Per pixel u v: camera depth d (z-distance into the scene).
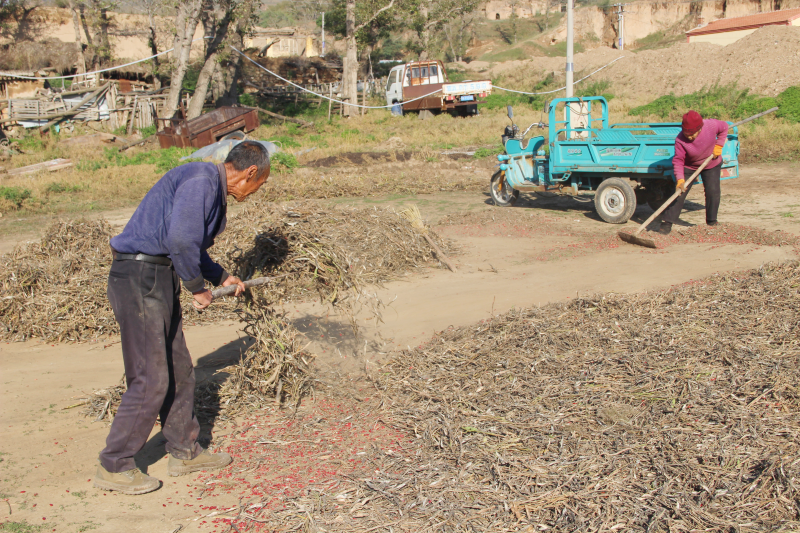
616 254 7.53
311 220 4.58
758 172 13.19
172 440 3.21
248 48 41.97
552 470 2.94
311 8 55.31
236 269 4.19
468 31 59.03
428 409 3.70
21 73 29.73
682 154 7.99
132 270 2.92
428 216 10.52
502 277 6.86
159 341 2.97
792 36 25.86
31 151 19.91
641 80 30.28
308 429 3.63
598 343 4.39
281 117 26.62
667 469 2.88
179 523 2.79
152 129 23.86
